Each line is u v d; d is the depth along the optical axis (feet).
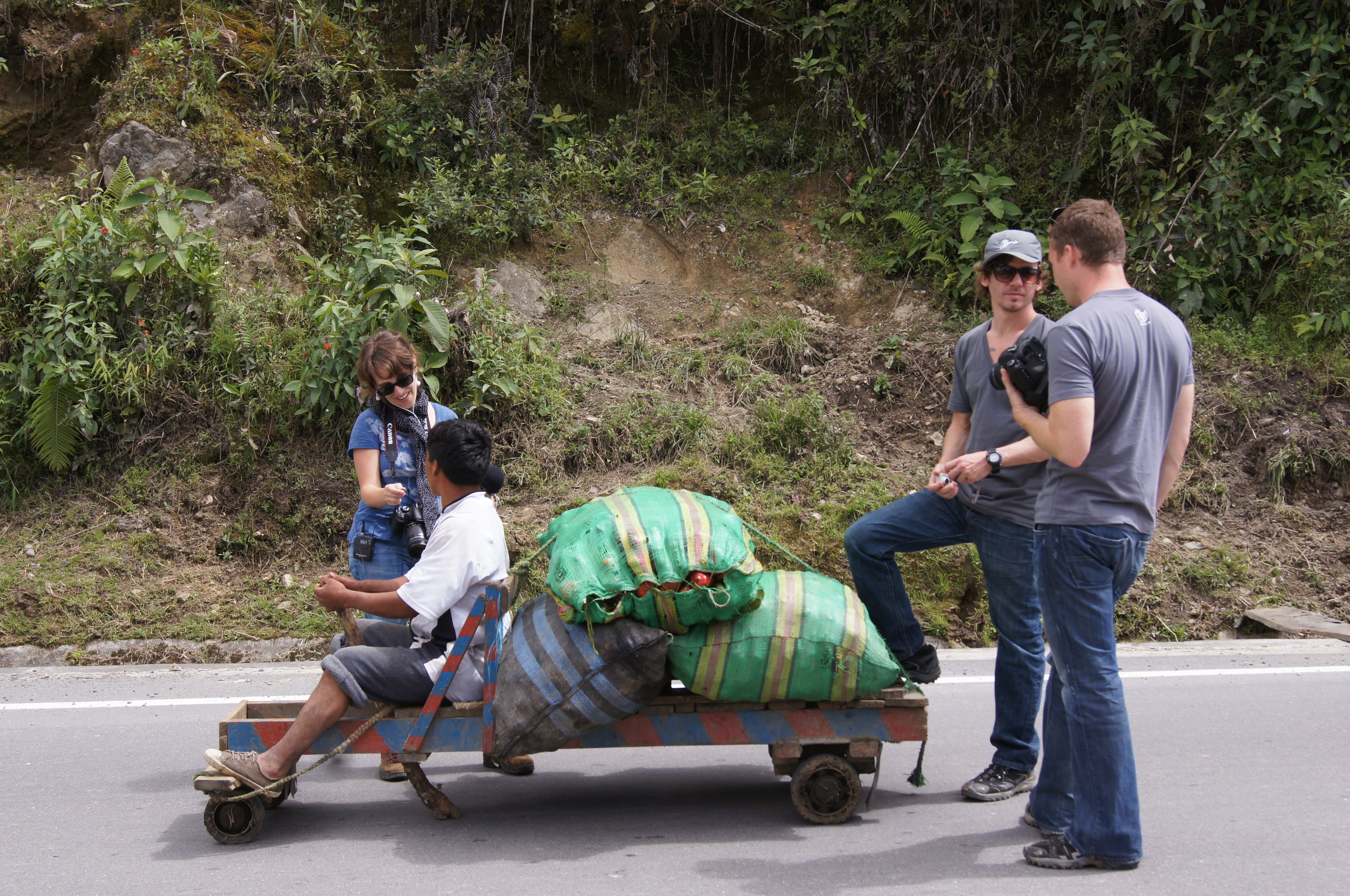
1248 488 24.72
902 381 26.81
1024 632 12.41
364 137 29.71
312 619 20.43
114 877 10.48
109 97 28.12
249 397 23.99
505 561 12.12
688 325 28.22
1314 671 18.26
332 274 24.75
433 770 14.24
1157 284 28.48
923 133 31.30
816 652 11.18
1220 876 10.27
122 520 22.53
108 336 24.23
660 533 10.98
